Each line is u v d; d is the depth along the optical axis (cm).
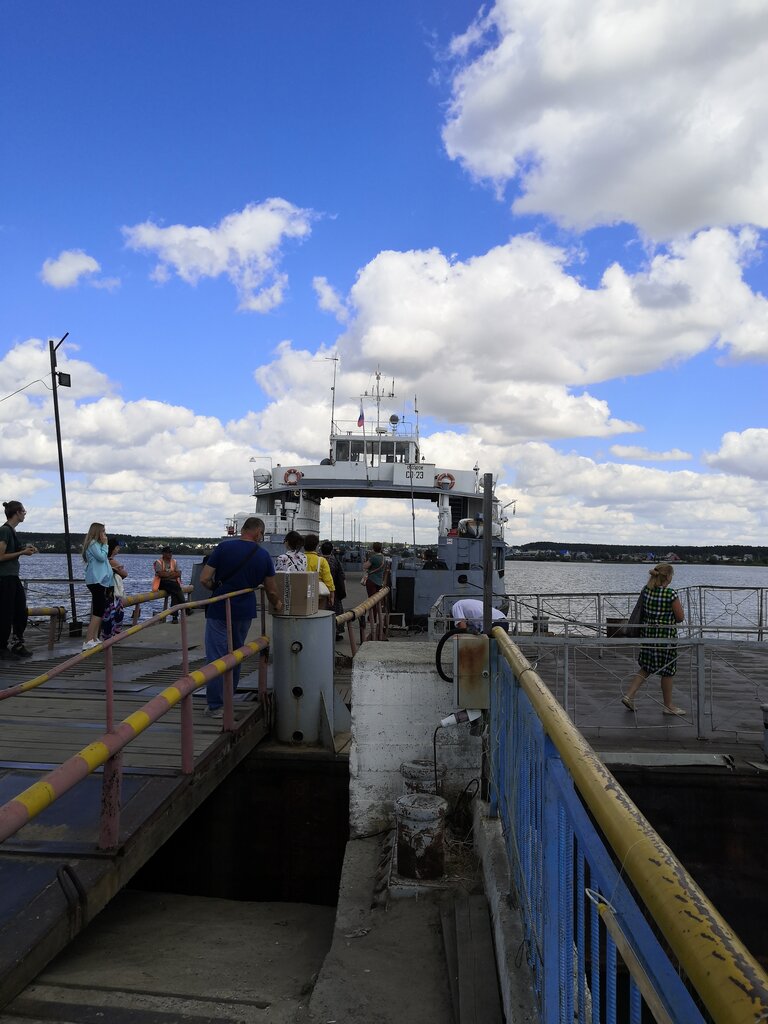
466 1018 335
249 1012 355
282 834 670
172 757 573
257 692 802
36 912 371
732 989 96
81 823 465
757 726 812
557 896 255
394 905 452
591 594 1230
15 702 770
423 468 2352
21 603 1073
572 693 965
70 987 373
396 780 597
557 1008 254
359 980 376
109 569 1044
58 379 1366
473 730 556
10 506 1055
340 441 2620
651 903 123
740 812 649
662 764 662
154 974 405
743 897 639
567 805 219
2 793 506
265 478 2631
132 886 662
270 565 746
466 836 541
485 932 403
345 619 912
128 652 1128
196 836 671
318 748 691
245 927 520
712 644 778
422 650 647
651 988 132
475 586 1777
